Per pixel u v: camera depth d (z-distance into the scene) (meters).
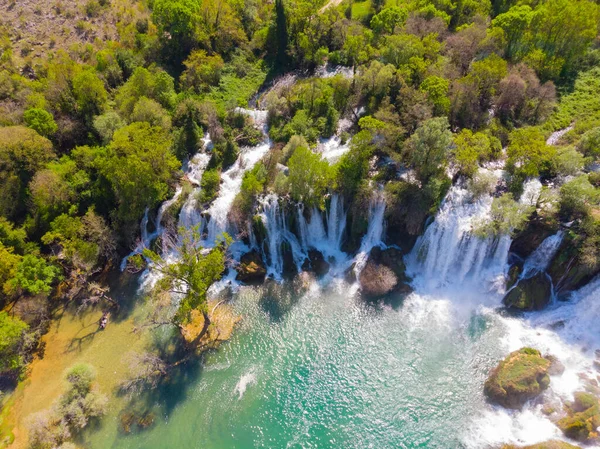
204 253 71.25
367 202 68.38
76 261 65.38
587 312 59.47
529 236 61.97
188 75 96.25
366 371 56.97
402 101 73.88
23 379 57.56
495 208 61.78
